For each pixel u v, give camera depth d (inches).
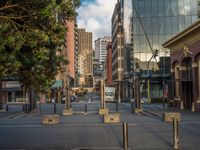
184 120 1147.3
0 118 1354.6
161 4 3309.5
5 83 2928.2
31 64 390.0
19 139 737.6
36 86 415.2
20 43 337.7
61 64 492.4
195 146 623.8
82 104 2753.4
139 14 3329.2
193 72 1658.5
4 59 335.3
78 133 832.3
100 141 696.4
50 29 354.9
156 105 2418.8
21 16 350.0
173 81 1860.2
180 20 3280.0
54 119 1077.1
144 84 3216.0
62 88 3417.8
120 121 1151.0
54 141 702.5
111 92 3518.7
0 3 363.6
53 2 331.0
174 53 1962.4
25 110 1694.1
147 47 3321.9
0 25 330.0
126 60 4077.3
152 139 715.4
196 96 1640.0
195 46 1630.2
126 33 4121.6
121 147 620.4
